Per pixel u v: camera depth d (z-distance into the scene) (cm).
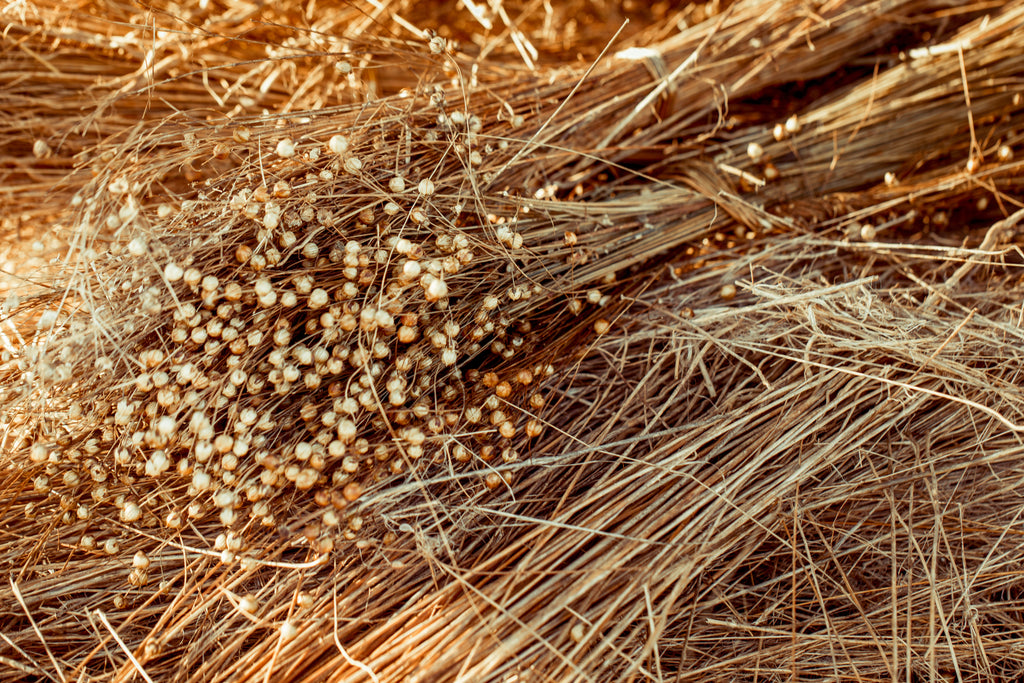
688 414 66
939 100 74
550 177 70
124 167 61
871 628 60
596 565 59
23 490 62
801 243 71
